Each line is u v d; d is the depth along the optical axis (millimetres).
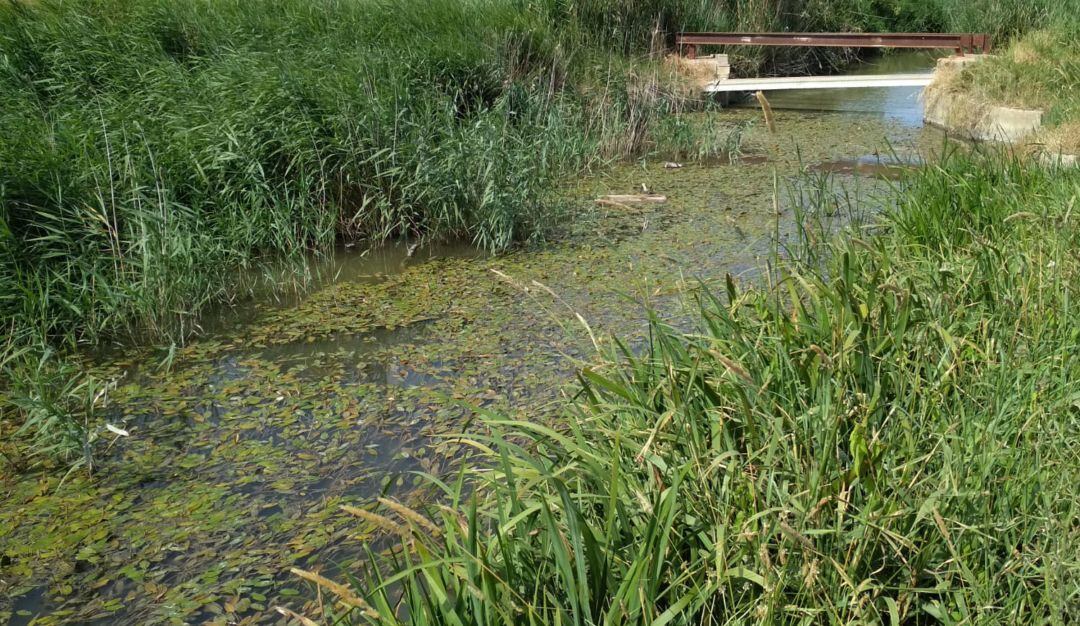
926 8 20672
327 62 8812
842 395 2498
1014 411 2523
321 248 7148
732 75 15578
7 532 3523
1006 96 10742
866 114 13367
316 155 7242
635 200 8398
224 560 3295
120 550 3387
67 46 8750
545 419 4059
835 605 2066
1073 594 1987
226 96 7715
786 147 10914
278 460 3994
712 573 2123
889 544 2215
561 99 10250
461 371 4828
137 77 8578
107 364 5098
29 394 4520
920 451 2506
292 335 5465
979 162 6012
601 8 13023
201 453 4094
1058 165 5922
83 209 5996
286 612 1978
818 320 3127
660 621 1937
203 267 6180
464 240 7367
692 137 10602
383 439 4141
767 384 2627
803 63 17625
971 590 2068
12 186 5809
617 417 2900
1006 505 2234
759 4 16281
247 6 10500
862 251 3932
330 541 3365
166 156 6789
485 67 9781
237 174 7039
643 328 5180
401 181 7367
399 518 3402
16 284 5246
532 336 5254
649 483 2414
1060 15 14797
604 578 2064
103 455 4098
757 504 2295
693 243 6945
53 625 2979
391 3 10875
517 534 2344
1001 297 3189
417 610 2023
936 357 2936
